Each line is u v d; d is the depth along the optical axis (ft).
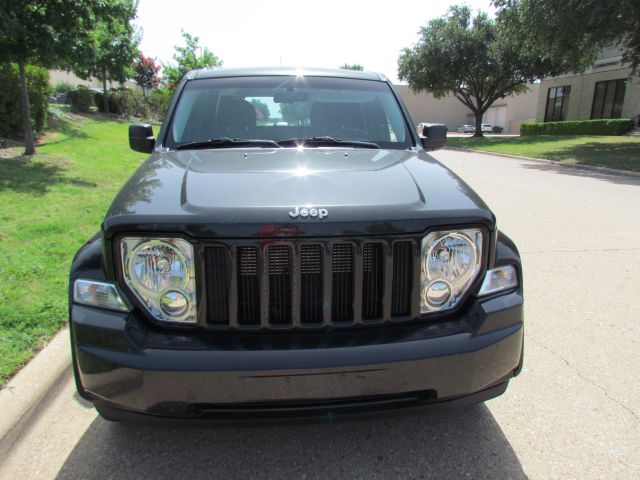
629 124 86.02
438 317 6.79
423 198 6.99
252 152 9.34
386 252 6.45
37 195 24.25
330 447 7.84
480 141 98.89
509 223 22.95
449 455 7.66
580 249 18.63
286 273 6.38
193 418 6.29
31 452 7.78
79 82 136.77
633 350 10.93
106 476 7.25
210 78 11.56
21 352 10.05
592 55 66.90
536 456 7.64
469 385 6.59
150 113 99.60
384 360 6.19
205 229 6.22
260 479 7.16
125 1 38.01
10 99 39.83
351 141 10.18
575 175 42.11
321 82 11.51
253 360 6.05
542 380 9.75
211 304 6.42
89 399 6.53
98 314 6.40
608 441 7.97
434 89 117.19
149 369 6.04
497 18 67.36
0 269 14.20
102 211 21.91
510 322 6.86
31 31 29.89
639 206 27.07
